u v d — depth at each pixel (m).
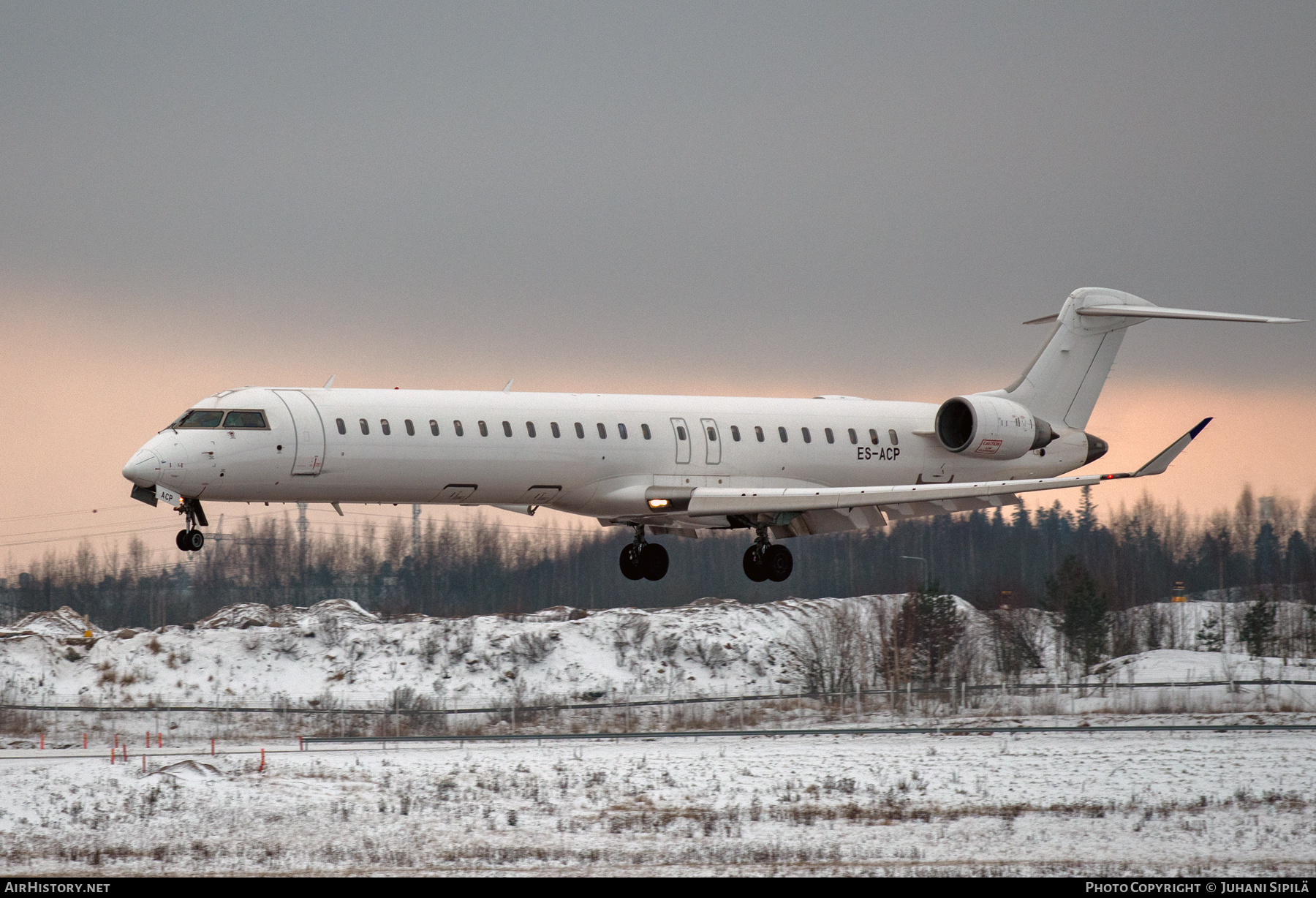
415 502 81.88
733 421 90.75
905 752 93.44
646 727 111.62
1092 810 76.81
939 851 67.62
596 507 85.88
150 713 116.31
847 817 75.25
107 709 116.19
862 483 96.00
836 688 127.44
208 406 76.19
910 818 75.12
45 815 73.81
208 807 75.00
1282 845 69.69
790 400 95.62
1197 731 102.81
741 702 122.56
